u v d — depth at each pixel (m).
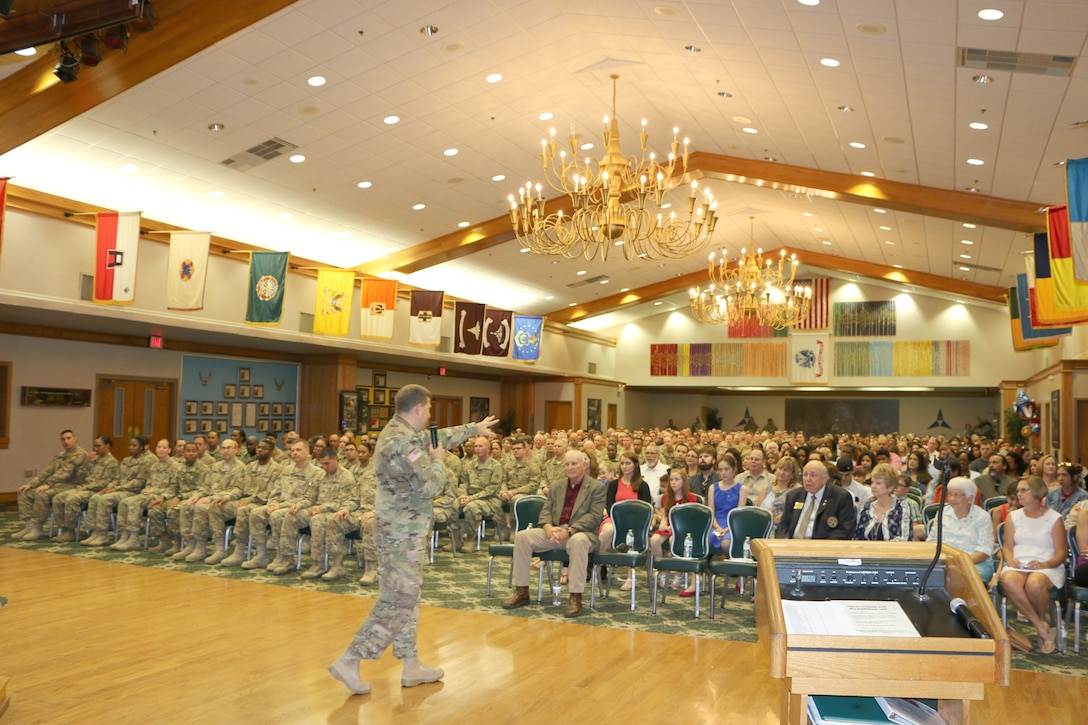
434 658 5.57
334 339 17.62
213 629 6.20
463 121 13.07
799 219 20.75
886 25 8.29
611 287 26.56
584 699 4.77
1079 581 6.32
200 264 13.39
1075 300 9.80
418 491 4.80
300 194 14.62
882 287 28.42
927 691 2.28
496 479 10.49
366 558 8.24
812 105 11.47
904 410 32.56
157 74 9.66
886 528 6.29
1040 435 21.59
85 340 15.25
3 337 14.20
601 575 8.55
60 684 4.88
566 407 27.97
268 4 8.85
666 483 8.49
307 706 4.57
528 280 23.70
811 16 8.59
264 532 8.86
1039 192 12.68
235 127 11.91
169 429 17.00
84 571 8.47
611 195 10.29
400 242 18.12
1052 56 8.00
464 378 26.50
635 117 13.90
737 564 6.91
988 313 27.36
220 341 16.89
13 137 10.05
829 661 2.30
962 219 14.38
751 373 30.23
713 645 6.03
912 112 10.54
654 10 9.67
